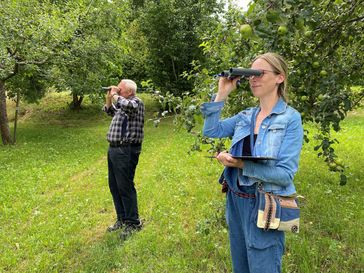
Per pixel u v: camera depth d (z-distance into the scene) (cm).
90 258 404
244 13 223
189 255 397
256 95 224
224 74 223
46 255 419
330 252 386
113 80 1480
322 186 629
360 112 1648
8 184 745
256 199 220
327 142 364
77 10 1199
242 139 232
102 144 1281
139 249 415
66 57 1248
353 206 524
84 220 529
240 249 245
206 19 1697
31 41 1041
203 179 714
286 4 213
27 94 1731
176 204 567
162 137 1349
